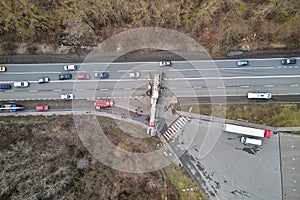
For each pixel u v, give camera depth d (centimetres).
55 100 8169
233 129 7625
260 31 7888
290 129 7638
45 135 7806
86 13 7931
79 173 7300
